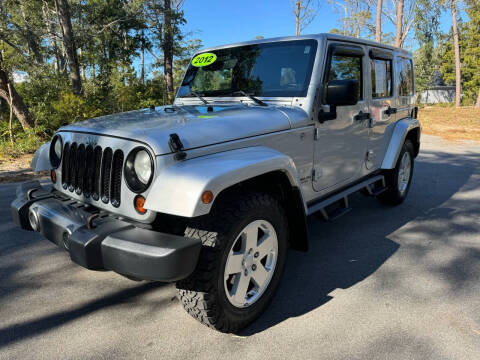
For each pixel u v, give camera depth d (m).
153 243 1.99
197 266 2.16
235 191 2.42
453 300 2.86
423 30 27.36
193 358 2.24
